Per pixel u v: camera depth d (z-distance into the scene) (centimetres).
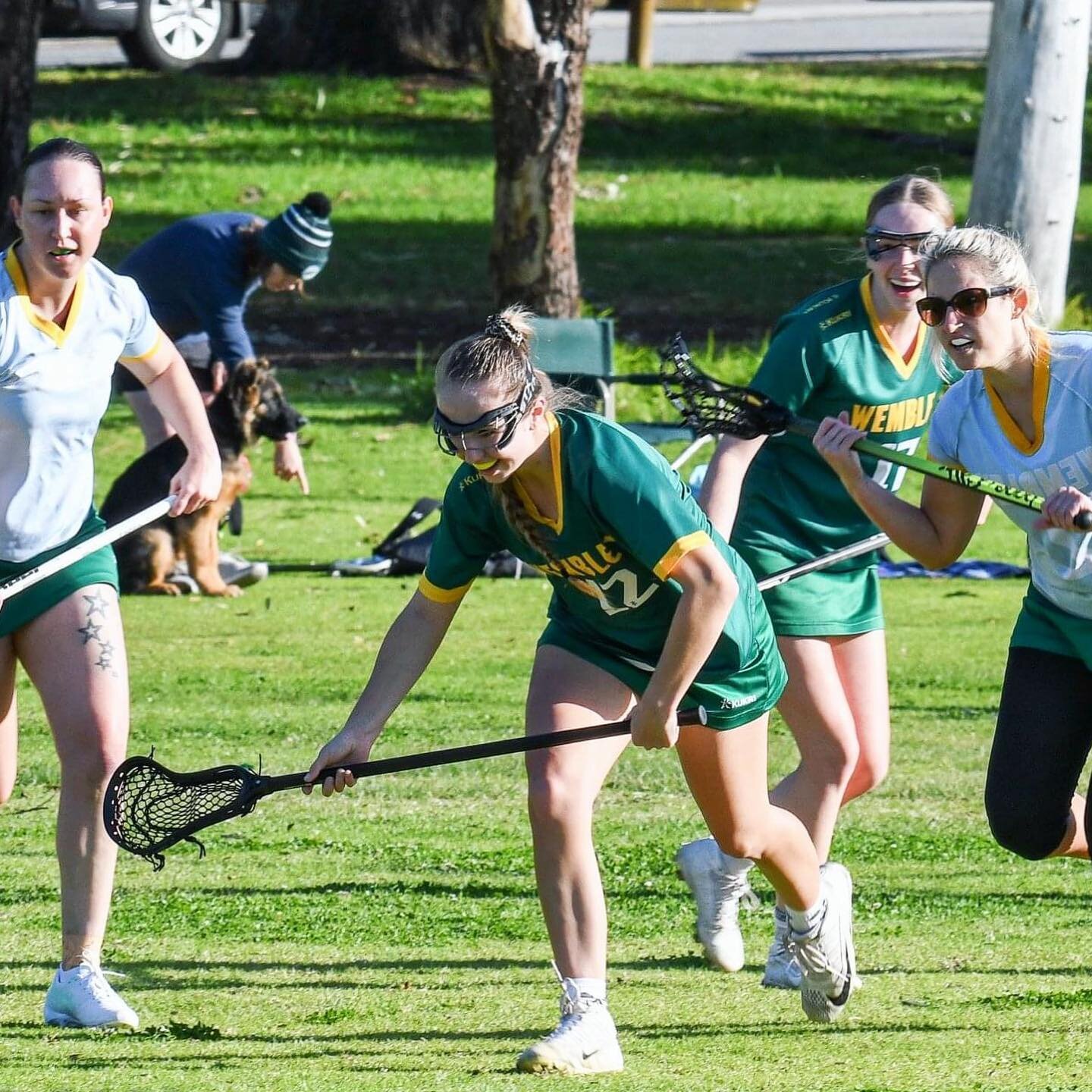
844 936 1756
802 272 7462
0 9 5584
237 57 11369
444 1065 1592
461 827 2469
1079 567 1691
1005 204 5597
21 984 1852
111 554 1869
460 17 11075
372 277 7256
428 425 5466
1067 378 1661
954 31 13612
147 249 3722
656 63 11806
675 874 2270
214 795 1712
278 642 3531
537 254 5500
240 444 3903
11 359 1762
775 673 1688
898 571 4225
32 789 2609
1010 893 2189
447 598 1702
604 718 1653
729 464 1886
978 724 2994
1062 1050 1641
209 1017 1756
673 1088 1515
